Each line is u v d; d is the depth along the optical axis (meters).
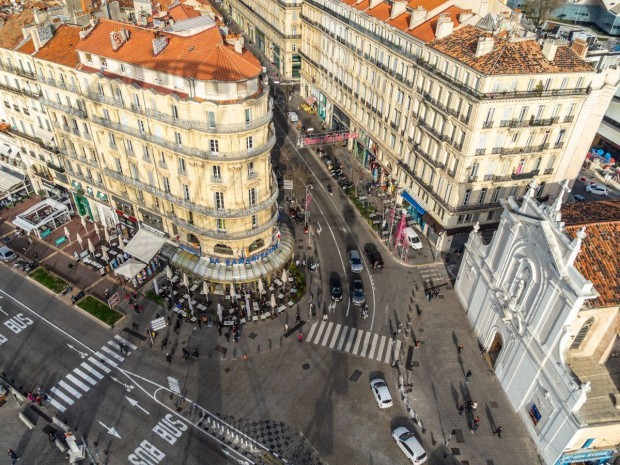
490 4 79.50
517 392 54.06
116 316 66.06
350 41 95.94
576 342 49.00
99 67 63.62
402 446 50.41
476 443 51.56
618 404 45.22
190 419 53.50
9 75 77.06
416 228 84.12
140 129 63.31
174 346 62.19
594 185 94.25
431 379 58.56
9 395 55.62
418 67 74.12
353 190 92.38
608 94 66.69
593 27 155.25
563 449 46.19
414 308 69.00
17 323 64.62
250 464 49.41
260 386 57.38
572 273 43.81
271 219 67.62
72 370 58.69
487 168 68.62
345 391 57.03
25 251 76.88
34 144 81.06
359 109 98.56
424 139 76.62
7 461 48.88
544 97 63.22
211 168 59.06
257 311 67.12
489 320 60.66
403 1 83.50
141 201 71.06
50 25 73.12
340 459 49.94
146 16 78.56
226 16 190.12
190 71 55.00
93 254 76.12
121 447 50.47
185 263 68.12
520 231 53.03
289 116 116.06
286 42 129.62
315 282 72.94
